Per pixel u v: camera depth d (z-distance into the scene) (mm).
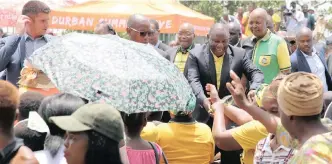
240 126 4449
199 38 14977
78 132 2939
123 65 4434
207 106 5160
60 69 4516
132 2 13703
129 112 4113
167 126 5066
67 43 4742
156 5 13766
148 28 7305
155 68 4504
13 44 6160
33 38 6289
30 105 4270
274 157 3918
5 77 6543
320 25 16469
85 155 2939
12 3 13586
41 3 6254
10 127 3281
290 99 3146
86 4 13805
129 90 4227
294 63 8578
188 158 5047
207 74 6773
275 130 3924
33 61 4742
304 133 3184
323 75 8695
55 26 13570
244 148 4367
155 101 4312
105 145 2939
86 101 4199
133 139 4086
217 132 4426
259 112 3965
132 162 3975
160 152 4152
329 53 10648
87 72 4379
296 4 17766
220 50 6738
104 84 4270
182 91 4578
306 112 3135
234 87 4027
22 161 3250
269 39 7758
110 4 13672
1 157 3240
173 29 13141
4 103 3230
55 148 3730
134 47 4703
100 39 4781
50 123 3691
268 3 23000
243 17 15453
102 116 2957
